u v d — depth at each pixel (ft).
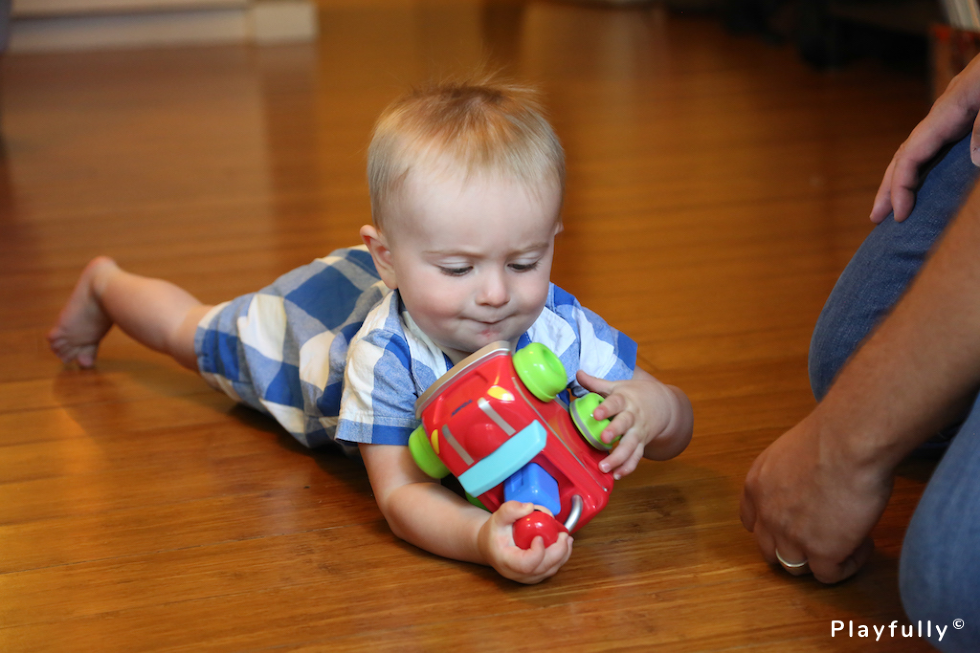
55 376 4.59
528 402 2.69
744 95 11.00
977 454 2.15
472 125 2.92
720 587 2.82
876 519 2.50
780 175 7.81
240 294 5.53
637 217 6.87
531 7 20.45
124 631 2.72
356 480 3.56
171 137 9.78
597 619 2.69
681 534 3.11
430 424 2.76
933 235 3.05
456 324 2.94
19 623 2.77
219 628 2.72
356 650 2.60
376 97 11.57
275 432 3.98
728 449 3.65
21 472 3.68
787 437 2.68
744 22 15.23
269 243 6.50
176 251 6.39
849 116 9.73
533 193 2.86
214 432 3.99
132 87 12.47
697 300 5.23
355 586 2.89
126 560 3.08
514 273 2.93
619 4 19.20
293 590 2.88
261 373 3.81
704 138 9.16
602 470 2.83
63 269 6.10
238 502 3.42
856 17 11.41
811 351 3.49
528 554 2.65
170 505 3.41
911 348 2.25
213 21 16.30
